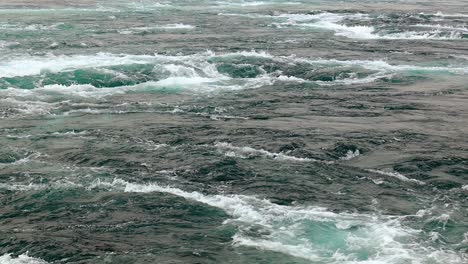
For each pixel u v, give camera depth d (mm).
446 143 25031
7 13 56344
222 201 19547
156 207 19062
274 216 18562
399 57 42406
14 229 17531
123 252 16391
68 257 16078
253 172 21750
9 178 20859
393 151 24016
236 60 38656
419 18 59438
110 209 18906
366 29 54219
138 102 30922
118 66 36312
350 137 25516
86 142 24562
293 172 21812
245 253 16391
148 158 22953
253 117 28406
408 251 16500
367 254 16359
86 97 31594
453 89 34375
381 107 30359
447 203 19594
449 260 16094
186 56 39594
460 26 55062
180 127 26656
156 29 50562
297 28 54312
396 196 20062
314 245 16875
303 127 26844
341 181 21156
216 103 30844
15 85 33000
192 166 22188
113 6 66375
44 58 37781
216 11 65438
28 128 26188
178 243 16922
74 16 56406
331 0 82125
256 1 79125
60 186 20359
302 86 34656
